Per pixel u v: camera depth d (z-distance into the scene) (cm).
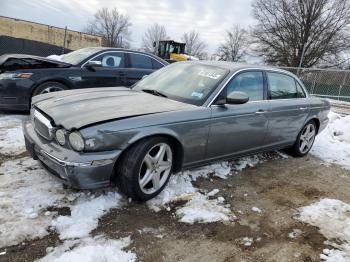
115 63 753
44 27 3092
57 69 670
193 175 436
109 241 293
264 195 417
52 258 265
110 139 315
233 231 331
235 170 483
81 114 333
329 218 371
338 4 3903
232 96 403
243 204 387
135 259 276
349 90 1723
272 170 507
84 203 338
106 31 5850
